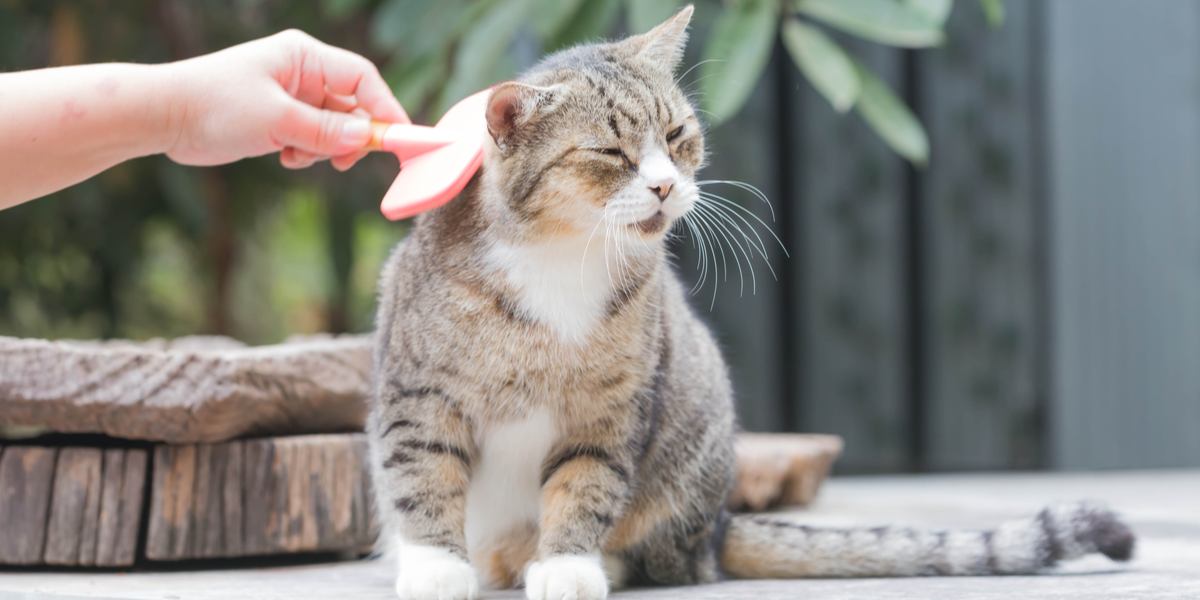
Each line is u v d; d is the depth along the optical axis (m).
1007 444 7.45
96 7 7.49
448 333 3.09
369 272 10.49
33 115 3.19
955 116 7.41
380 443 3.25
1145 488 5.94
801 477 5.16
